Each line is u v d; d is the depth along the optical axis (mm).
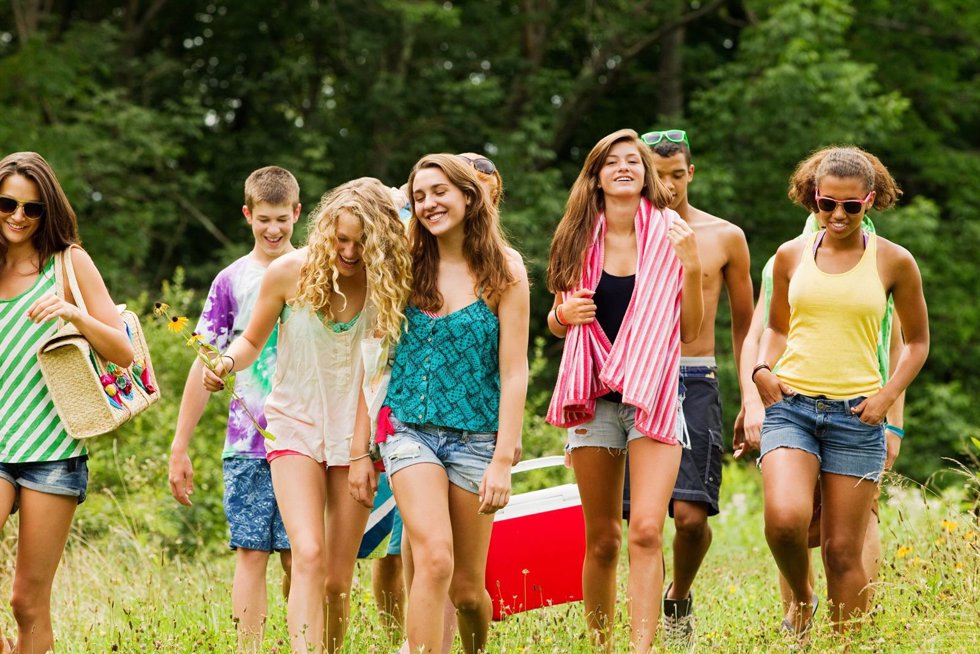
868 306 10648
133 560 16297
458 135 41562
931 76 45562
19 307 10211
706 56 44844
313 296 9945
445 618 10602
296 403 10367
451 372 9930
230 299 12227
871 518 12250
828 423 10695
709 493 12297
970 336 42000
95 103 37781
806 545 10641
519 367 10062
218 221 42031
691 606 12484
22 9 41062
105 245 36781
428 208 9953
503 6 45844
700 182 38031
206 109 42000
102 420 10062
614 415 10867
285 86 42031
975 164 44688
